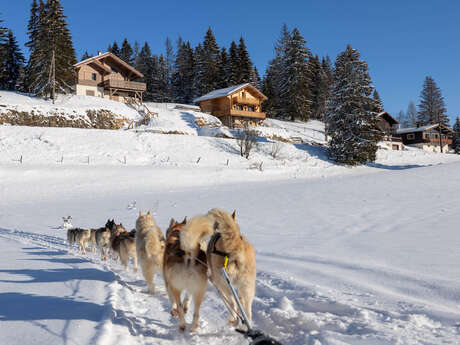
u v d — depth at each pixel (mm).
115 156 38375
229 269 4391
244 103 66500
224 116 65000
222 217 4547
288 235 11016
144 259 6312
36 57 51844
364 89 50312
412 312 4508
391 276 6125
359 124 48688
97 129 44188
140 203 21578
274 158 48094
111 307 4980
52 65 51656
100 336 3920
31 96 53375
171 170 34812
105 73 60875
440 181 23453
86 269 7789
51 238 13227
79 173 31188
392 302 4930
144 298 6000
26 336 3984
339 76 51500
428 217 12406
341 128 49938
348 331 4160
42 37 52344
